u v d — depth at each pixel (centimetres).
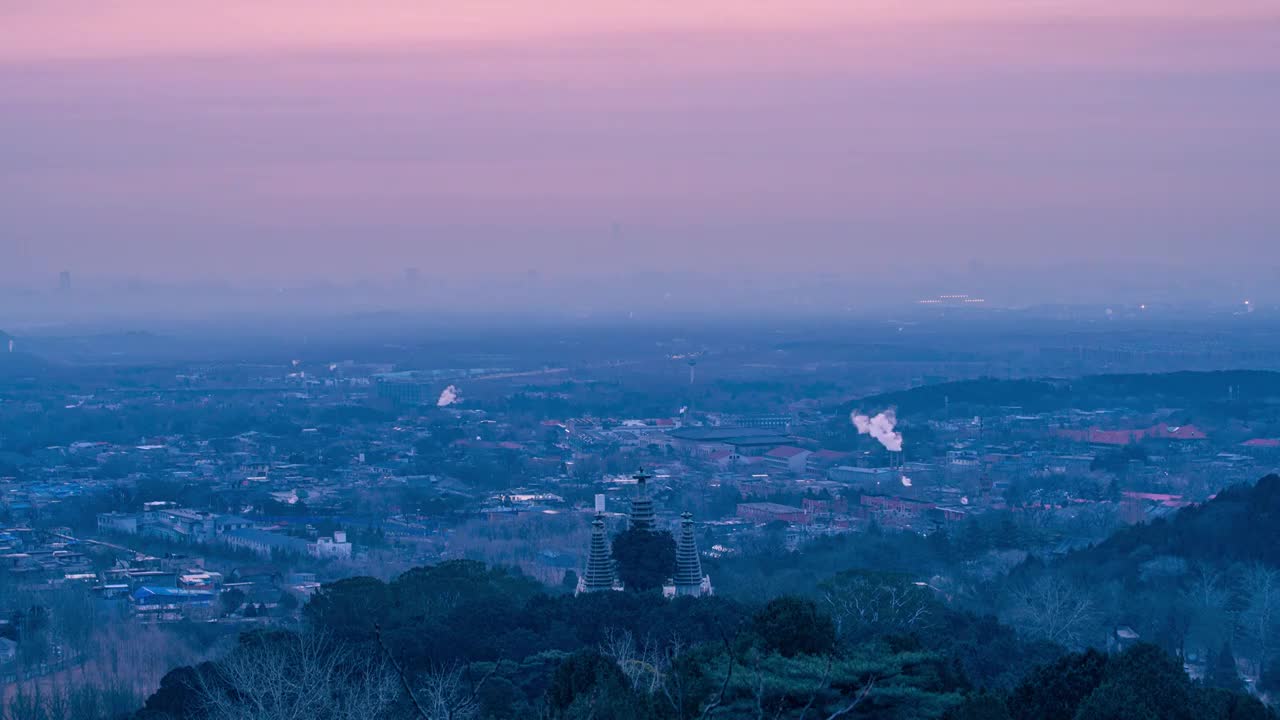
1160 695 17250
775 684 15350
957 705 16000
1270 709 17962
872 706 15875
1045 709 17762
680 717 15475
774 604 18388
